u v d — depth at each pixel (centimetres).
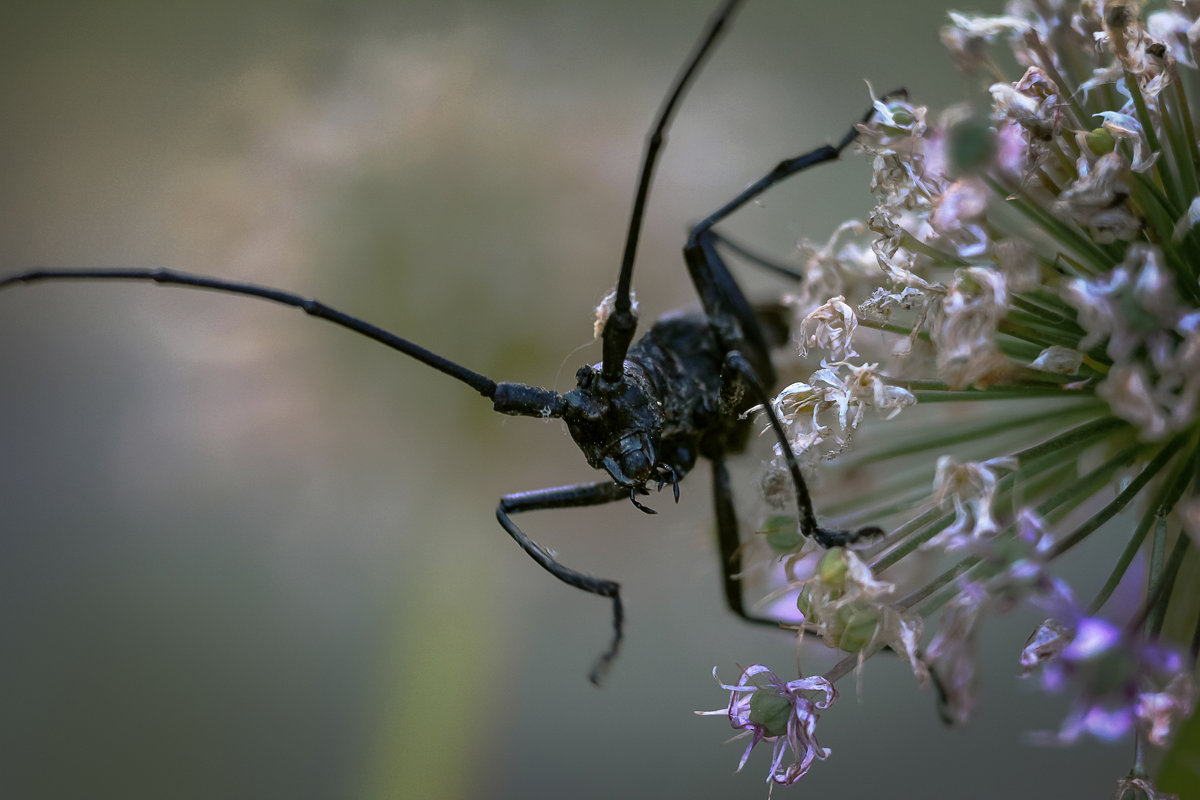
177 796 20
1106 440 15
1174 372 14
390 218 19
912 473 16
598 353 19
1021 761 19
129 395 20
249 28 20
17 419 21
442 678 18
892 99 16
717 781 19
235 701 20
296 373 19
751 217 19
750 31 20
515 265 19
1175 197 15
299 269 19
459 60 19
